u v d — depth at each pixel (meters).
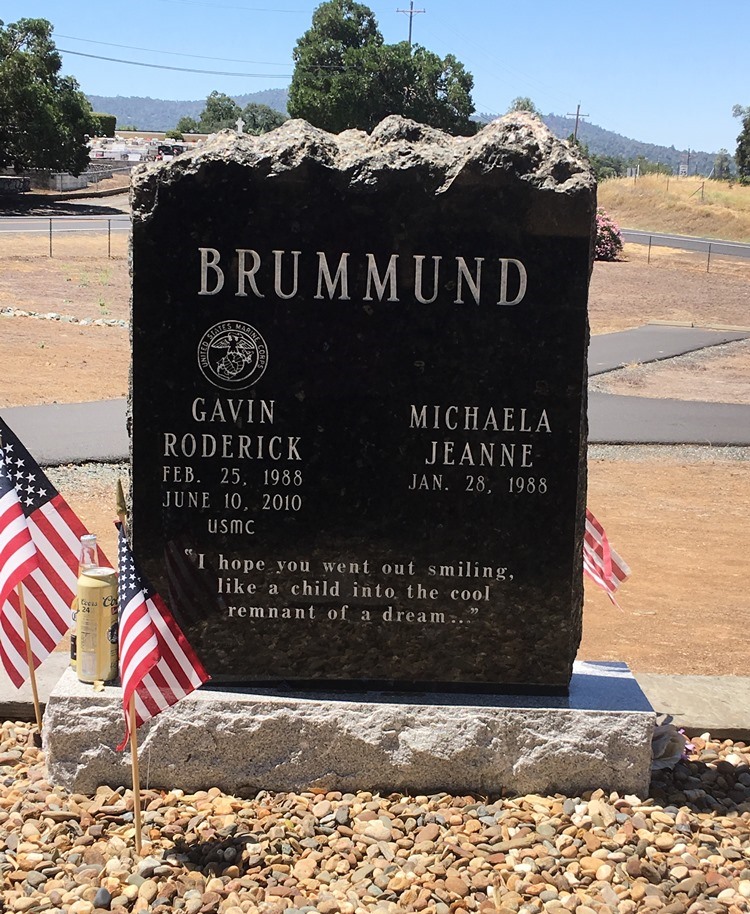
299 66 35.06
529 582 2.15
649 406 6.83
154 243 2.08
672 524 4.18
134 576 1.86
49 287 11.16
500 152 2.06
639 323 11.67
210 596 2.16
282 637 2.17
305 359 2.11
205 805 2.03
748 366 8.86
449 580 2.15
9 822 1.95
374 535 2.15
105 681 2.12
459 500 2.14
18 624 2.20
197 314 2.10
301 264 2.09
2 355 7.36
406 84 32.97
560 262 2.08
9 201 22.84
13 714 2.37
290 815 2.02
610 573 2.41
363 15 34.94
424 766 2.10
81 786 2.08
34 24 24.09
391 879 1.84
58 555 2.20
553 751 2.10
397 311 2.10
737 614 3.19
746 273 17.28
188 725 2.08
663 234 26.12
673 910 1.76
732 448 5.68
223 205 2.07
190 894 1.78
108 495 4.21
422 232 2.08
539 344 2.10
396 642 2.17
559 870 1.87
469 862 1.88
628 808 2.05
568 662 2.17
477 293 2.09
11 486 2.07
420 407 2.12
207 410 2.12
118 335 8.68
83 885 1.80
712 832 1.98
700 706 2.44
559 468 2.13
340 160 2.08
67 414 5.70
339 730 2.09
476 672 2.18
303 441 2.13
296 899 1.77
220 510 2.14
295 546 2.15
